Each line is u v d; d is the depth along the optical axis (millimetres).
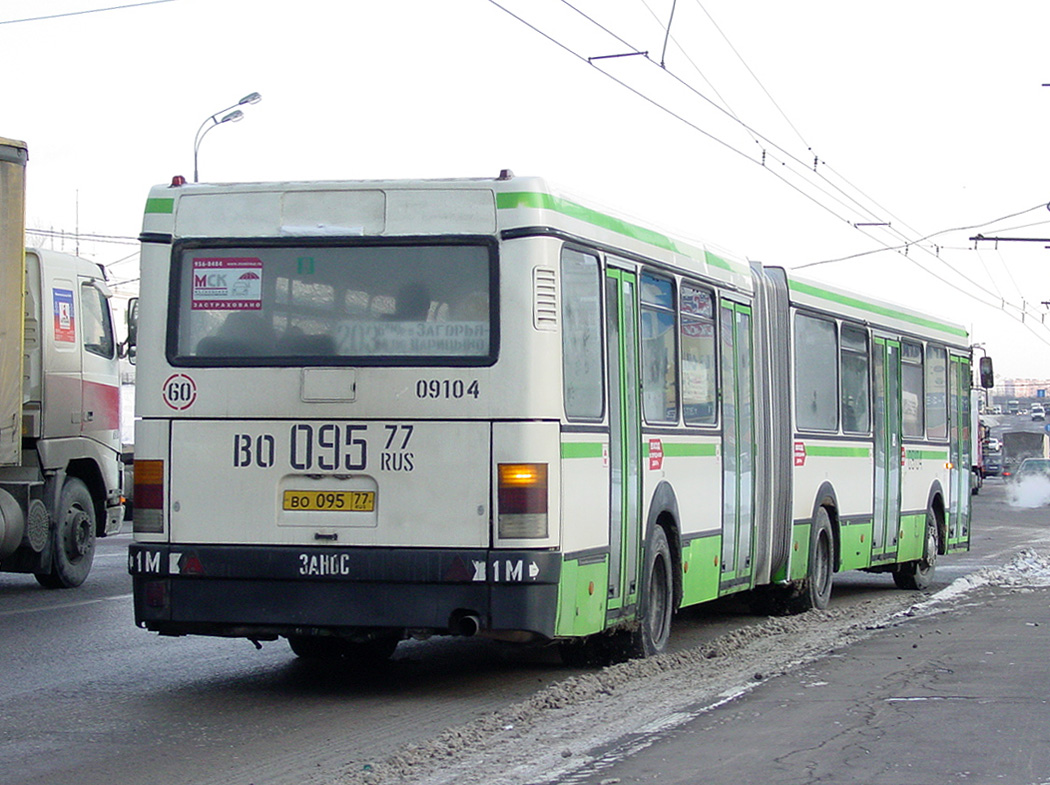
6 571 15945
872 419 16734
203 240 9266
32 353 15844
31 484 15742
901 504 17672
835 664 10172
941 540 19422
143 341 9297
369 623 8867
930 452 18906
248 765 7367
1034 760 6938
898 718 8008
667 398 11117
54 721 8578
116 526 17531
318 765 7359
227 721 8586
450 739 7727
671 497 11102
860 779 6574
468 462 8844
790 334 14281
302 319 9125
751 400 13180
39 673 10391
